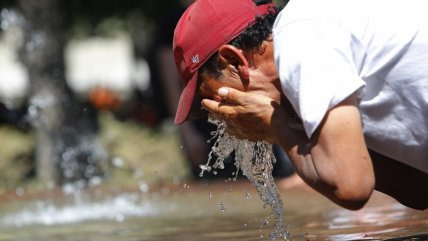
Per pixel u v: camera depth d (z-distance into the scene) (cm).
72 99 2469
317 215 943
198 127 1850
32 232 1041
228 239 798
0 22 2580
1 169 2064
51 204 1388
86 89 4466
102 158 2012
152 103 2714
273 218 945
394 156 612
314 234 781
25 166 2119
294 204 1087
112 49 5159
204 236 838
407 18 580
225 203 1220
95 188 1599
